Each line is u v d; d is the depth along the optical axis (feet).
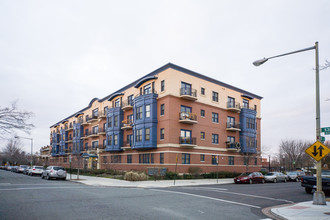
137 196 45.65
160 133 104.37
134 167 117.50
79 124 184.44
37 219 26.50
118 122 129.39
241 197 48.93
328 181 55.16
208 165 112.47
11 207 32.68
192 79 111.45
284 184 92.02
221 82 123.65
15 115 75.66
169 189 60.90
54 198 40.91
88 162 163.12
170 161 98.99
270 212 34.53
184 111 106.52
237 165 126.31
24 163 258.78
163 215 29.81
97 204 35.99
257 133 144.25
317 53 40.98
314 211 34.19
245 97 137.08
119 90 137.59
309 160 189.06
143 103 110.63
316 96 40.45
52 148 237.86
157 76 109.60
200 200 42.78
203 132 112.78
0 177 98.99
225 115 124.36
